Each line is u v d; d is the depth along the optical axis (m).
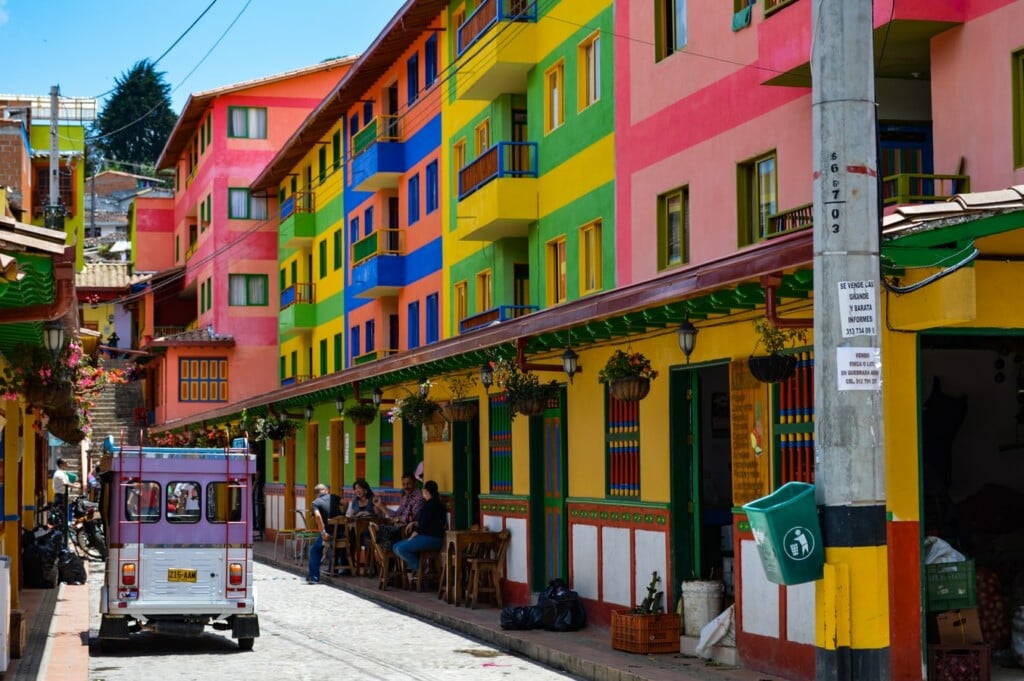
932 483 15.40
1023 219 10.63
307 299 47.12
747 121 16.86
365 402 30.22
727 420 18.91
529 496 20.61
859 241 7.29
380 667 15.37
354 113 40.69
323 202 45.25
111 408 66.38
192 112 59.34
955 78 13.36
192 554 16.92
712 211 17.69
